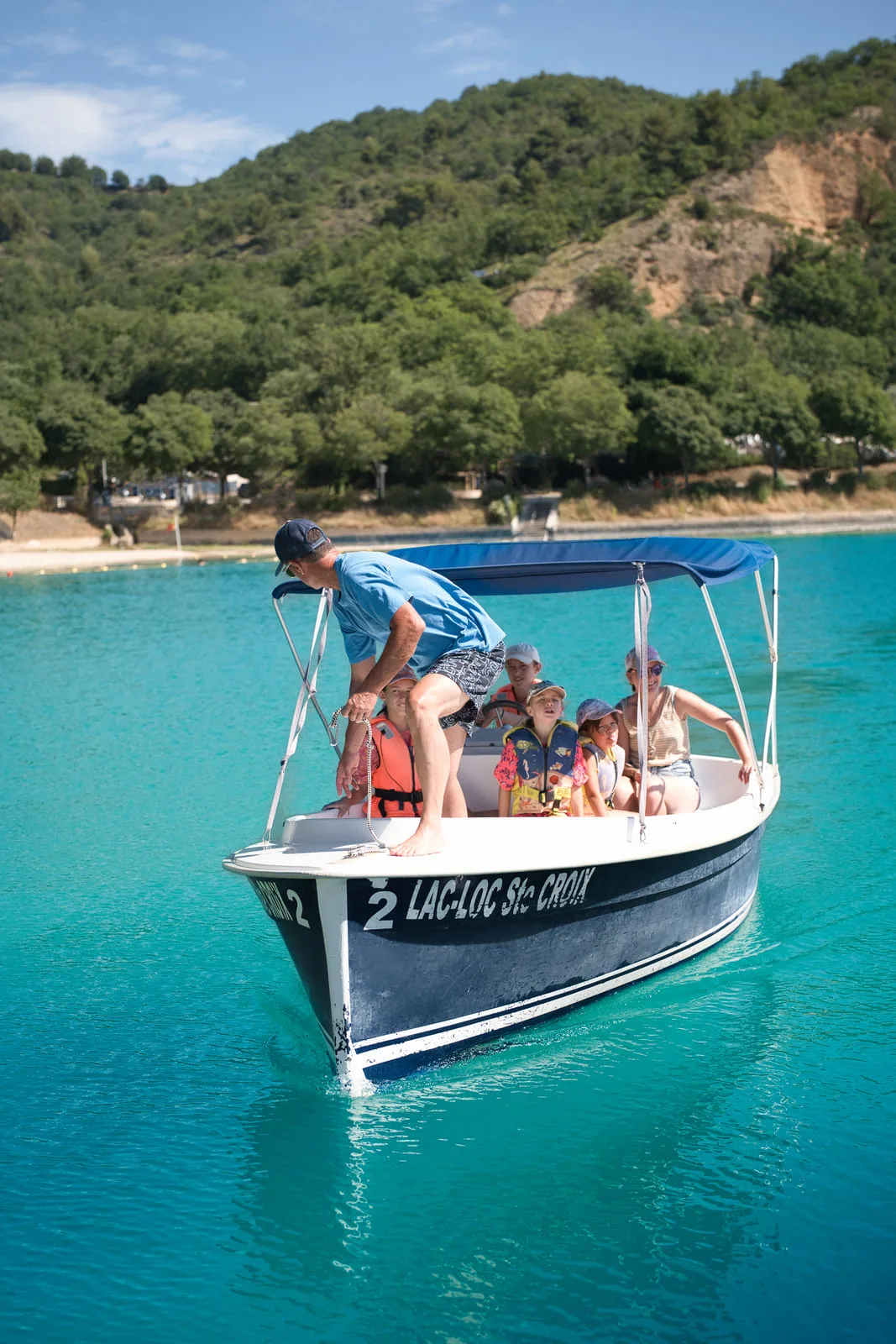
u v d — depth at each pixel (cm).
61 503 8481
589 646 2069
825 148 15875
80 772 1177
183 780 1129
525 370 8694
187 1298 369
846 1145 451
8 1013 602
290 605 3506
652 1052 540
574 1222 405
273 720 1471
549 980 550
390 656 457
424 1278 376
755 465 8781
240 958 679
